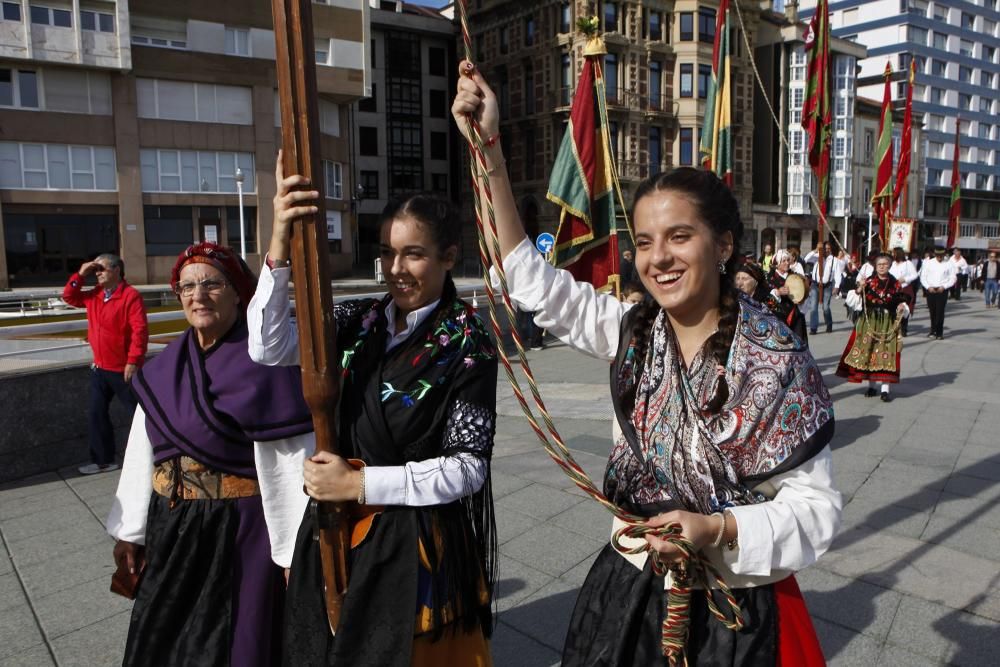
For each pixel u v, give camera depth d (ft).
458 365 5.91
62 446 18.16
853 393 27.20
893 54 188.34
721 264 4.89
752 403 4.54
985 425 21.88
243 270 7.59
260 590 6.89
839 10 196.85
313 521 6.00
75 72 81.56
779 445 4.53
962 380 29.78
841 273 67.87
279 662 6.98
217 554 6.82
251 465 7.02
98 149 83.92
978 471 17.20
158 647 6.76
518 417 23.09
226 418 6.89
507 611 10.63
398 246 5.89
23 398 17.35
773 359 4.57
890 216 48.60
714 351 4.71
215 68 88.48
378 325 6.19
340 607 5.70
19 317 37.37
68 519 14.74
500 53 119.55
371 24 125.90
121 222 84.99
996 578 11.65
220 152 90.53
